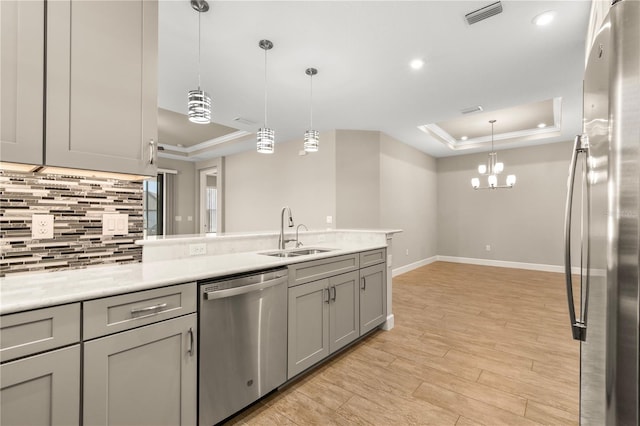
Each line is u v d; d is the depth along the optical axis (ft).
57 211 4.95
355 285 8.34
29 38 3.88
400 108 13.10
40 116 3.96
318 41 8.16
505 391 6.38
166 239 6.32
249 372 5.60
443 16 7.15
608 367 2.58
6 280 4.36
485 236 21.35
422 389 6.46
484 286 15.29
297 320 6.59
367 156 16.35
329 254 7.39
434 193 23.20
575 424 5.37
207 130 17.94
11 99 3.75
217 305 5.12
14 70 3.77
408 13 7.04
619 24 2.50
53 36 4.06
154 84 5.04
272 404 5.96
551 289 14.66
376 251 9.33
